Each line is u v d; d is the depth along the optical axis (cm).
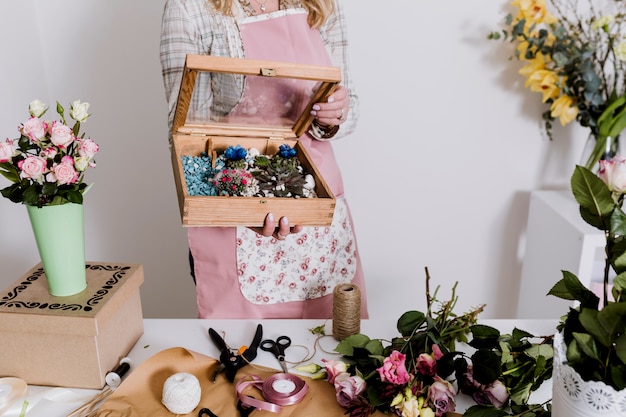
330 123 152
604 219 81
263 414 100
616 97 196
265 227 127
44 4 206
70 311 105
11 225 187
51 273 108
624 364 76
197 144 148
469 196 239
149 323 132
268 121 150
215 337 123
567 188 237
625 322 73
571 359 79
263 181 136
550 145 231
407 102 225
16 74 192
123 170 229
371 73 220
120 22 211
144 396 103
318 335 128
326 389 108
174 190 233
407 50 218
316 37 160
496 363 97
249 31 148
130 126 223
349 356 117
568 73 201
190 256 167
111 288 114
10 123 188
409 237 245
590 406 75
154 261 243
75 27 210
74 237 107
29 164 96
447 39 217
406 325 111
